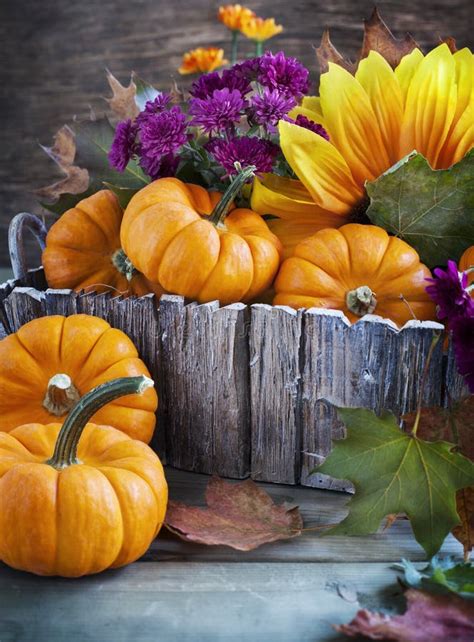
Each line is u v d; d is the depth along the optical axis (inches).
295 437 30.5
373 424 28.2
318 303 30.6
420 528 27.7
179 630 25.9
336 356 29.7
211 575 27.5
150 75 52.9
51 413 30.4
